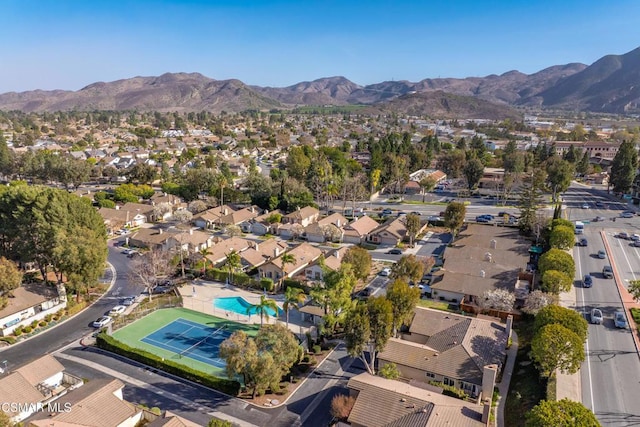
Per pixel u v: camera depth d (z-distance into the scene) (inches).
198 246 4480.8
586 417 1616.6
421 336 2628.0
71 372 2450.8
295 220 5359.3
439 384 2242.9
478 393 2176.4
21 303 2987.2
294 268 3870.6
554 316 2364.7
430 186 6702.8
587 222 5108.3
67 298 3297.2
